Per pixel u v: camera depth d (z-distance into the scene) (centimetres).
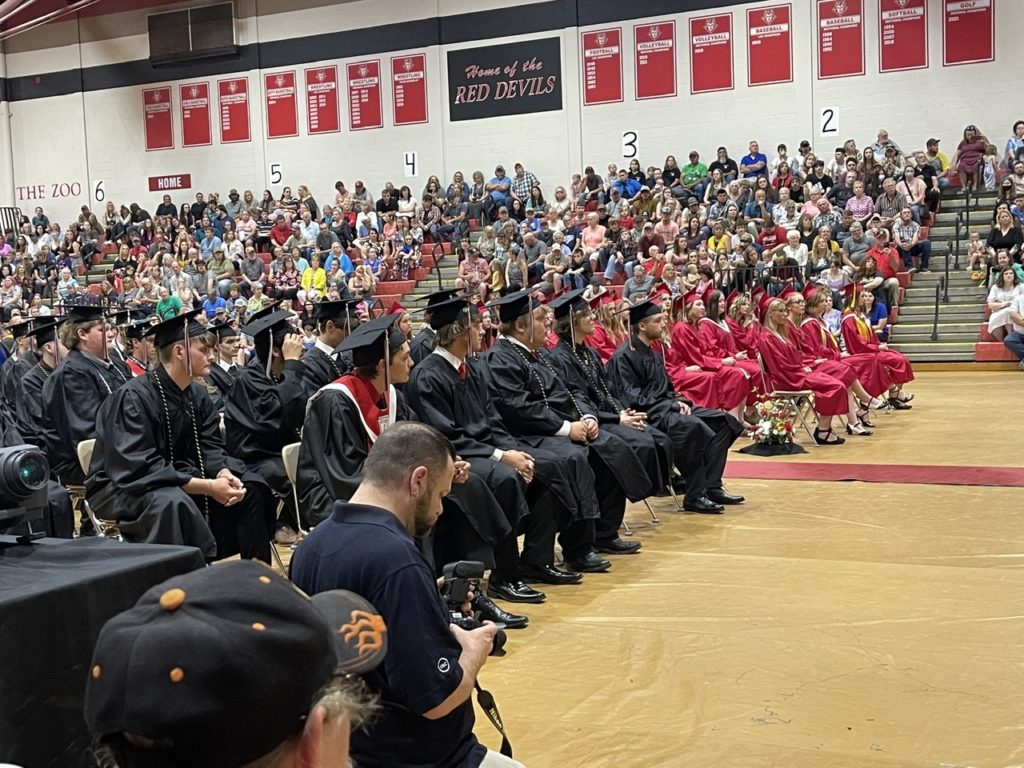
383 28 2350
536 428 635
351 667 167
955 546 640
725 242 1812
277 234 2292
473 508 537
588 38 2191
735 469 938
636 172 2105
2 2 2441
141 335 755
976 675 430
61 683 221
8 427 720
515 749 369
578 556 622
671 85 2141
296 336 709
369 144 2392
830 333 1211
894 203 1870
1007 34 1912
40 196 2695
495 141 2289
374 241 2203
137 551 254
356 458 507
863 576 583
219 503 528
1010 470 871
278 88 2458
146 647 96
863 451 1000
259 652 97
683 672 445
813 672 439
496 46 2264
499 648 275
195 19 2486
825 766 348
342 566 252
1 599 210
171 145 2566
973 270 1772
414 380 575
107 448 505
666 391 795
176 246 2281
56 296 2084
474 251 2009
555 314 745
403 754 248
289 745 101
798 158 2022
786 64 2056
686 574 604
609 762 356
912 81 1978
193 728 94
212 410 555
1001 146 1936
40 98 2661
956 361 1677
